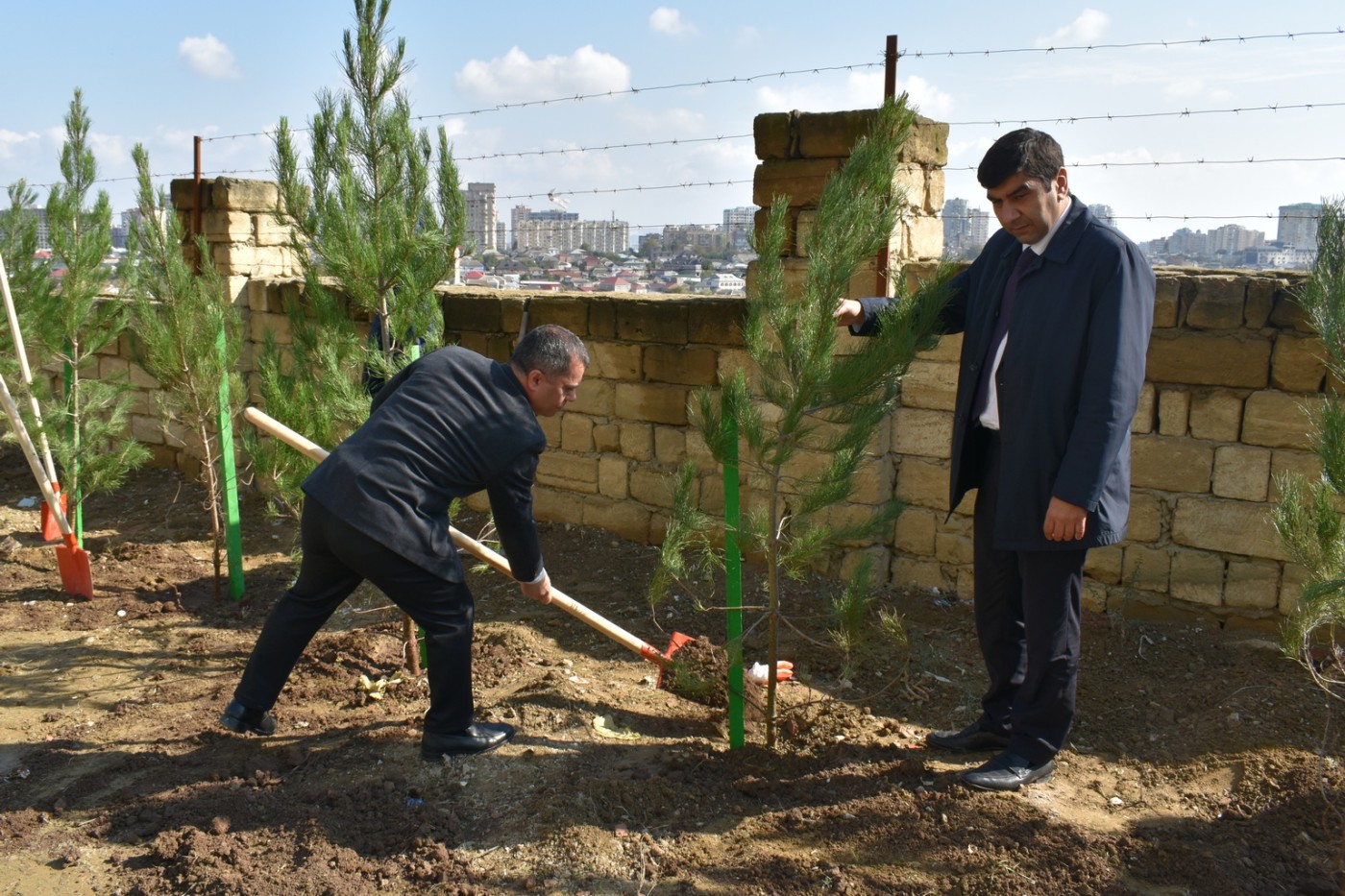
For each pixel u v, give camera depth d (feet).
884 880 10.34
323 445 15.84
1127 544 16.34
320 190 15.49
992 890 10.10
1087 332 10.63
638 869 10.68
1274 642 15.10
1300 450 14.79
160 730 14.15
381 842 11.25
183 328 18.60
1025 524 11.10
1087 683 14.73
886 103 11.47
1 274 19.07
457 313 22.88
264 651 13.11
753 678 14.98
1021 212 10.55
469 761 12.71
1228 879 10.29
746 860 10.69
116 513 26.03
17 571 21.22
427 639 12.51
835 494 12.03
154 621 18.57
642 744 13.26
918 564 18.20
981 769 11.94
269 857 10.96
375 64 15.26
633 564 20.36
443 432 11.95
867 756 12.73
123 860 11.14
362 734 13.53
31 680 16.05
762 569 19.85
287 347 25.57
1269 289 14.67
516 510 12.42
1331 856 10.78
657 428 20.67
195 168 26.17
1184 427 15.65
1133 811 11.73
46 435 19.70
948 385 17.37
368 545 11.80
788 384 12.11
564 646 16.71
